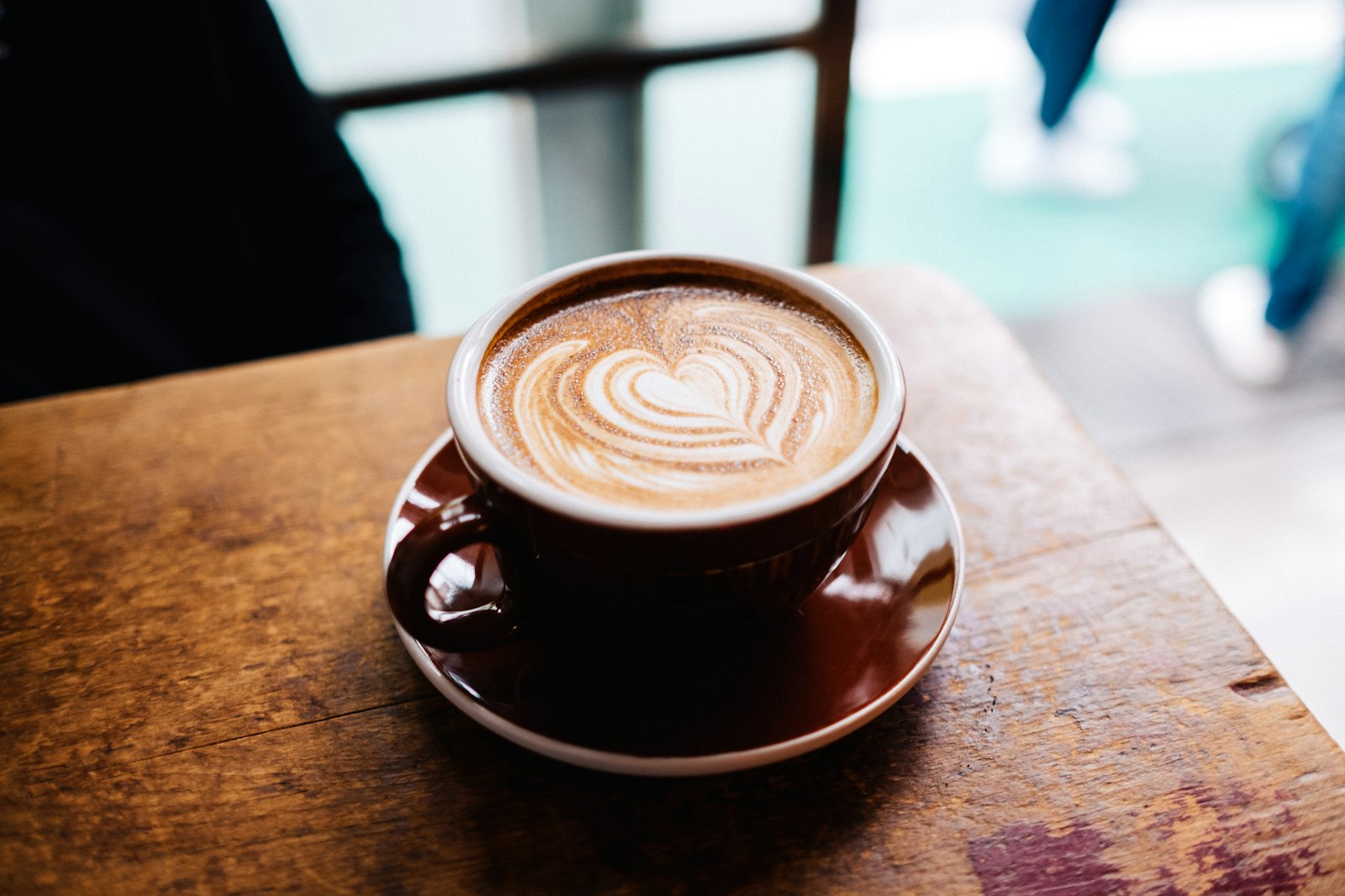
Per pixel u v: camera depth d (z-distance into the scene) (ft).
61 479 1.13
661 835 0.85
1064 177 5.16
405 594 0.82
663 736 0.84
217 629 0.98
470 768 0.88
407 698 0.93
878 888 0.82
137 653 0.97
